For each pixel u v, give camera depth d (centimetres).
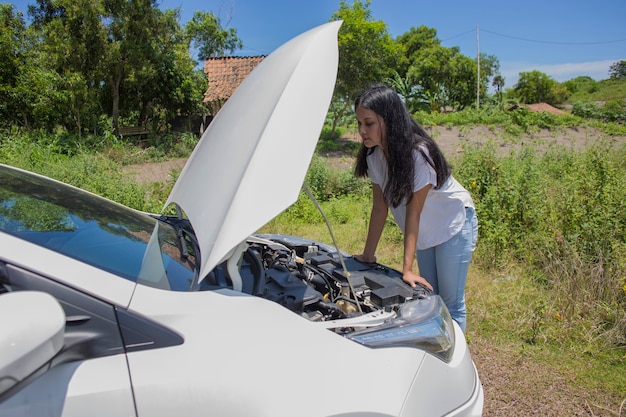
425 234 255
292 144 153
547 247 429
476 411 173
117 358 123
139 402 118
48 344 104
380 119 217
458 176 617
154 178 1060
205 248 141
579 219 448
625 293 348
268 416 126
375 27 1587
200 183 181
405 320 174
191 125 1848
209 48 2228
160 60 1562
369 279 217
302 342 143
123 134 1620
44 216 162
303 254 261
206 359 128
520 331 328
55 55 1394
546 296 376
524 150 1063
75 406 113
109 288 131
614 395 263
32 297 110
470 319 348
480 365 292
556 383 275
